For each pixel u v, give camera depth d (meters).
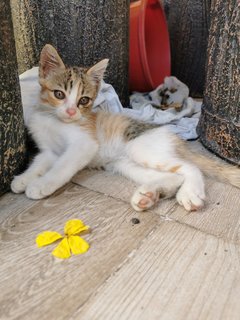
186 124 0.36
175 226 0.20
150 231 0.19
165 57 0.48
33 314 0.14
